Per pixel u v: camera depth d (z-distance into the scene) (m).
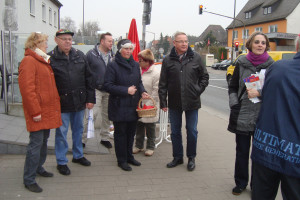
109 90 4.10
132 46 4.14
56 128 3.93
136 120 4.33
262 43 3.39
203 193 3.68
